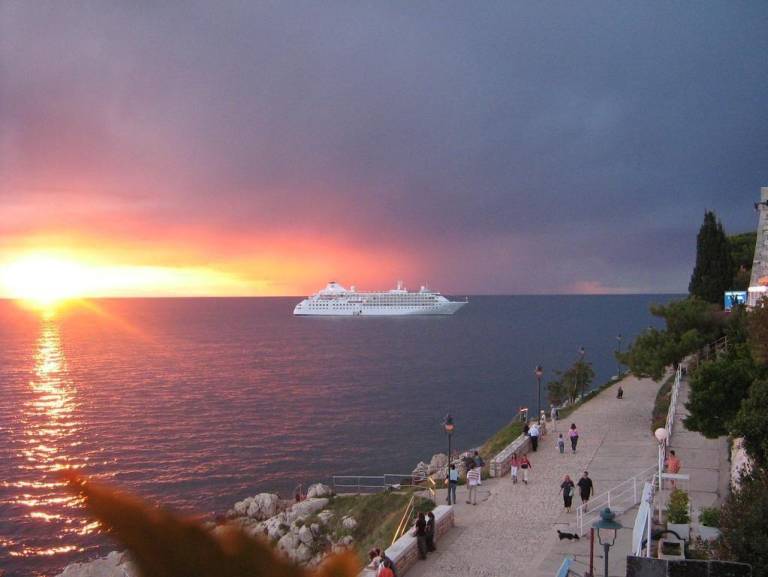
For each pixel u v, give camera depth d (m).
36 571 36.47
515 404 88.81
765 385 20.94
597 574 19.50
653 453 32.41
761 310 26.28
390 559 19.89
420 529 21.89
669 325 46.66
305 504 39.72
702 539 18.05
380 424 76.31
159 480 53.66
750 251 69.44
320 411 84.62
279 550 1.98
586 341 187.12
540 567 20.53
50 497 48.38
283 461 60.12
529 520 25.06
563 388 58.34
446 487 32.56
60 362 148.25
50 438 69.25
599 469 30.73
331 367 134.25
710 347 45.41
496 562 21.36
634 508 24.45
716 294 60.19
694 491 24.31
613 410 44.44
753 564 14.27
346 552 2.11
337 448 64.94
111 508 1.78
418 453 63.22
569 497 25.80
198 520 1.91
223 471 56.53
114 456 61.41
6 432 72.31
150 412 84.25
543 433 38.62
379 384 109.00
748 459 21.61
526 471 29.78
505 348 169.38
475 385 106.56
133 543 1.78
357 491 49.78
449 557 21.97
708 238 61.41
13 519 43.91
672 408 36.09
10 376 123.00
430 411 84.25
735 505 15.94
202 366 138.25
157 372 128.25
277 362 145.00
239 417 80.75
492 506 27.05
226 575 1.82
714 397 25.80
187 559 1.80
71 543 39.88
